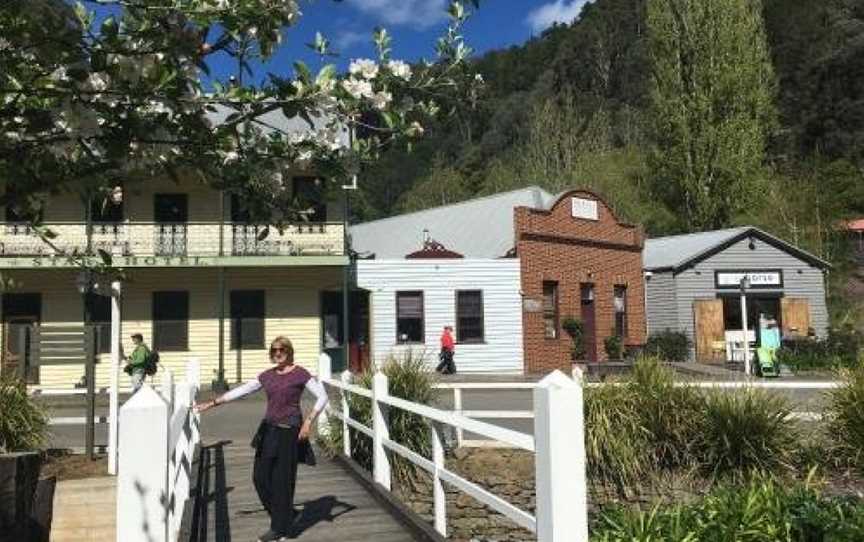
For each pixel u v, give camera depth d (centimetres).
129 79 304
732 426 1002
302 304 2828
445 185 7506
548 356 3003
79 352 1162
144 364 1808
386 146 385
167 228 2678
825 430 1018
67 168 341
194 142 340
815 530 581
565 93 8181
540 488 435
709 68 4938
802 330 3309
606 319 3216
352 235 4197
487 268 2958
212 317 2766
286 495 753
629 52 8550
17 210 353
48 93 306
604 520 675
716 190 4856
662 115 5097
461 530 1148
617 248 3300
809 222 4450
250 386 781
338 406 1327
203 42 324
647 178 5488
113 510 951
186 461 833
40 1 283
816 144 5872
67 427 1530
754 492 645
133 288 2720
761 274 3325
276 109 348
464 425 639
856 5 6550
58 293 2641
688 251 3369
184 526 747
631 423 1041
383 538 758
